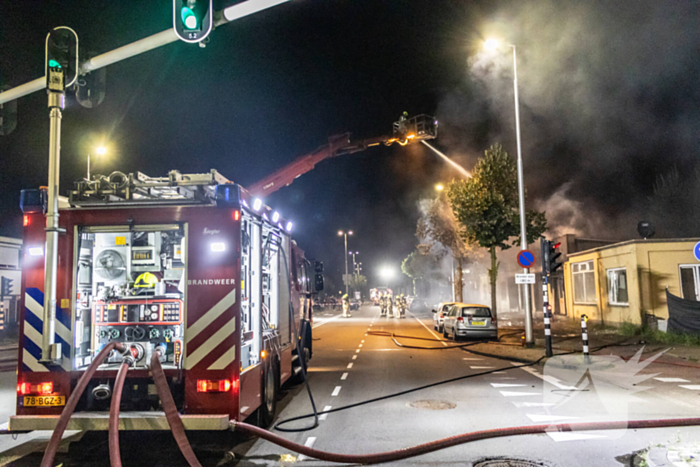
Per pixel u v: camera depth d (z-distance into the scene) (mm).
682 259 18484
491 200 20234
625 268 19672
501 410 8320
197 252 6012
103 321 6109
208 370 5828
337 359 15172
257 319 6926
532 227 20594
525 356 14641
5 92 7754
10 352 19469
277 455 6141
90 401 5875
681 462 5398
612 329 20359
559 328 22781
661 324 17172
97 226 6066
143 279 6195
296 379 11055
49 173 6105
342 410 8484
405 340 21016
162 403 5406
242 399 5988
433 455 6000
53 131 6430
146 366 5832
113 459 4938
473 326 19438
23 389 5855
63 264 6000
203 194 6145
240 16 7000
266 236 7715
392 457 5824
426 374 12195
